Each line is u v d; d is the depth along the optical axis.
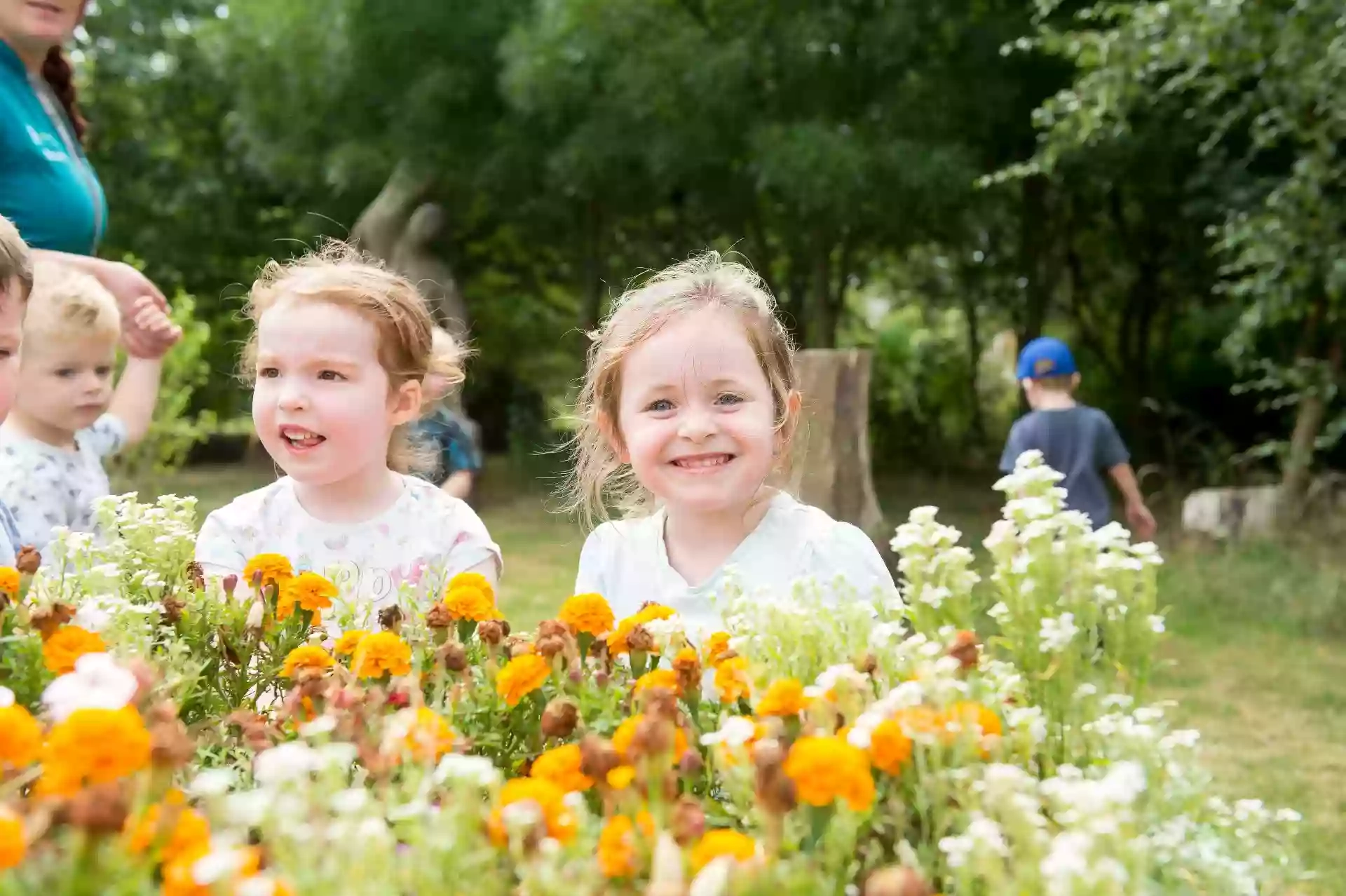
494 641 1.65
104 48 16.61
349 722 1.34
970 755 1.21
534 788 1.09
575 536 9.21
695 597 2.29
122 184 16.86
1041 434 5.31
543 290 17.09
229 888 0.91
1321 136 6.73
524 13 11.23
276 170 12.94
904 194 10.30
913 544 1.58
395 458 3.04
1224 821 1.35
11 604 1.57
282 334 2.37
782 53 10.48
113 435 3.11
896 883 0.92
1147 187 11.92
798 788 1.07
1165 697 4.73
